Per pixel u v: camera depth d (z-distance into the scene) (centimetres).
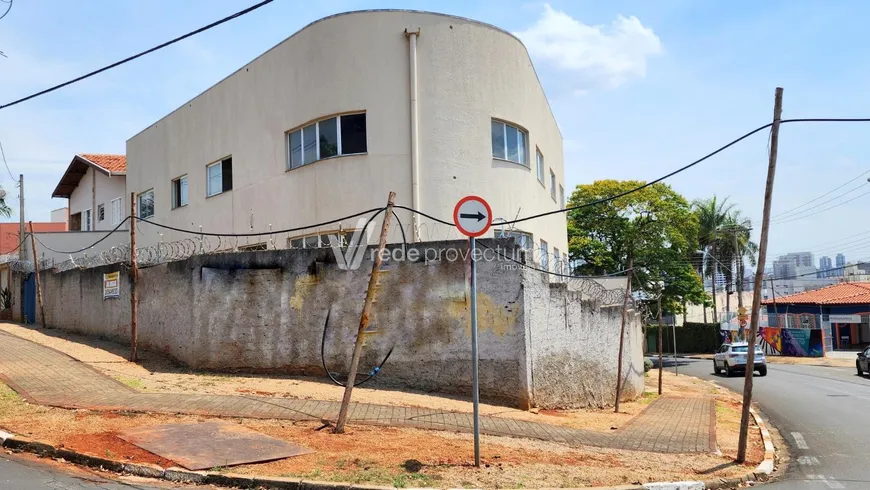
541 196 1986
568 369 1484
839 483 879
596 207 4072
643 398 2078
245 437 868
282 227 1722
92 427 895
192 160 2091
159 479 719
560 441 1038
